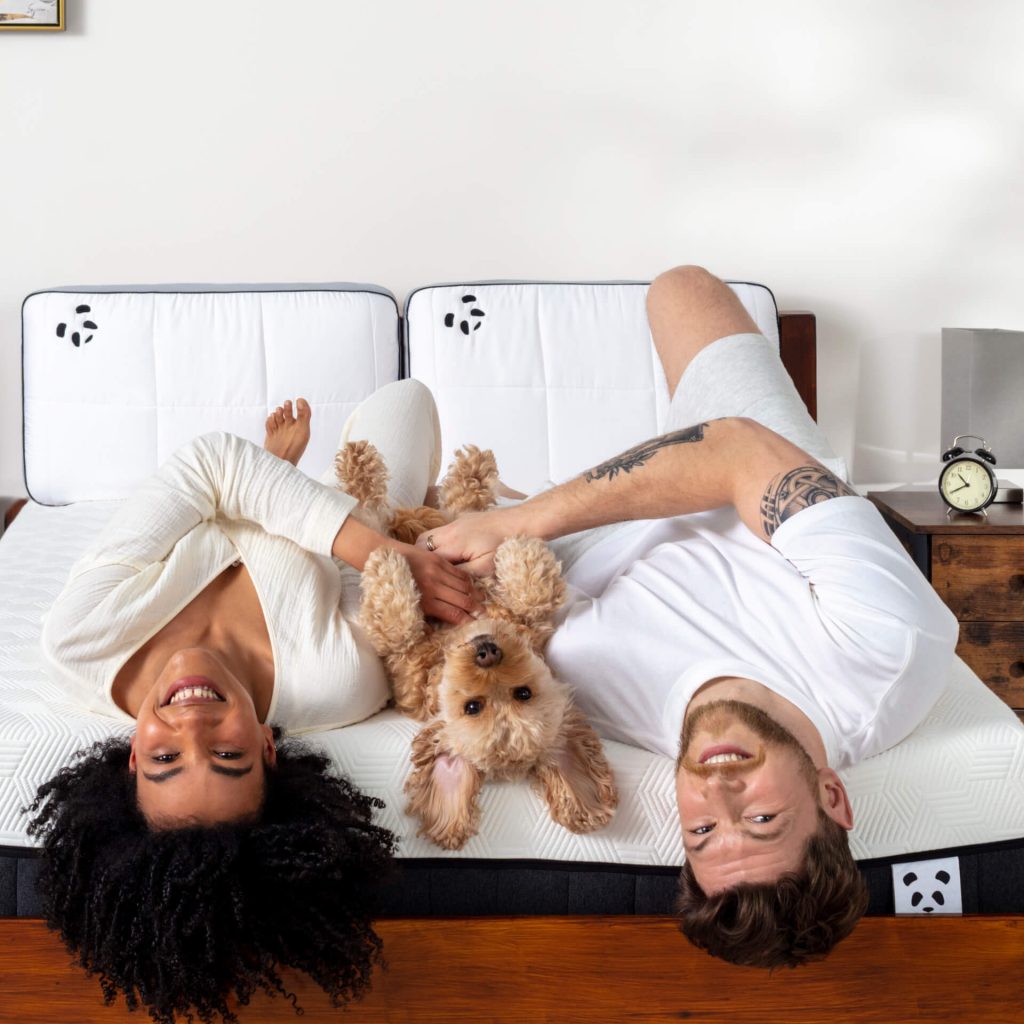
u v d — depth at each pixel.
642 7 2.90
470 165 2.96
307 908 1.21
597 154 2.97
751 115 2.96
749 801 1.21
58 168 2.90
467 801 1.30
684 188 3.00
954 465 2.56
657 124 2.96
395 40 2.88
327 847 1.22
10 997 1.35
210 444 1.47
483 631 1.31
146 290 2.58
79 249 2.94
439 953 1.38
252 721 1.27
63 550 2.18
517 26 2.89
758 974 1.39
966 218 3.02
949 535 2.47
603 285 2.65
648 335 2.62
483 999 1.38
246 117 2.90
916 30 2.92
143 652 1.42
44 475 2.54
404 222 2.98
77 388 2.52
